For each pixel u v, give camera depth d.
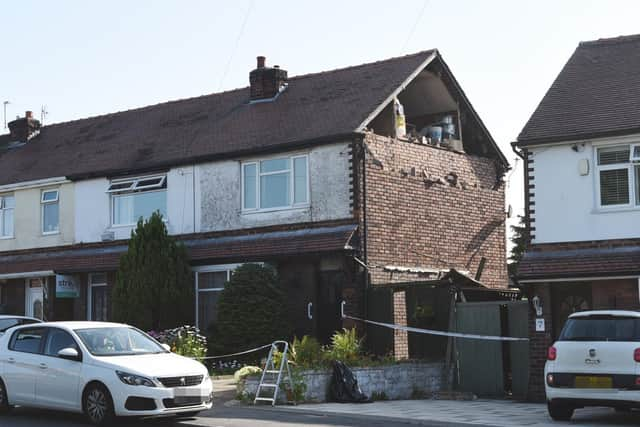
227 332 22.44
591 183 19.16
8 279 30.23
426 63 25.59
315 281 22.97
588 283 18.66
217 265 24.61
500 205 27.94
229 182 25.25
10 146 34.41
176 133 28.22
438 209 25.47
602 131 18.88
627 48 21.98
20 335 15.58
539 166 19.70
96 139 31.05
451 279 20.77
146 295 24.05
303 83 27.58
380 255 23.25
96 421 13.95
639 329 13.98
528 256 19.34
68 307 28.72
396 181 24.12
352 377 17.80
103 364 14.09
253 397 17.08
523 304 19.62
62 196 29.52
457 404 17.77
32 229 30.27
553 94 20.95
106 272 27.44
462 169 26.66
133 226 27.55
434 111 27.36
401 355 22.00
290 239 23.31
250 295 22.42
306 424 14.14
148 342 15.45
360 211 22.86
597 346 14.07
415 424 14.40
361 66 27.05
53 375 14.62
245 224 24.80
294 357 17.97
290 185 24.08
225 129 26.75
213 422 14.43
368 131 23.42
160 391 13.77
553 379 14.44
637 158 18.67
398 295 22.30
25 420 14.75
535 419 15.02
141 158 27.56
